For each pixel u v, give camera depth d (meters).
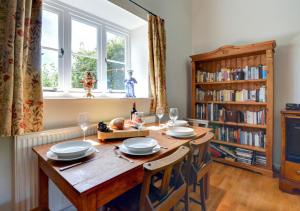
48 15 1.65
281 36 2.45
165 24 2.66
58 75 1.70
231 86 2.82
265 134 2.42
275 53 2.48
